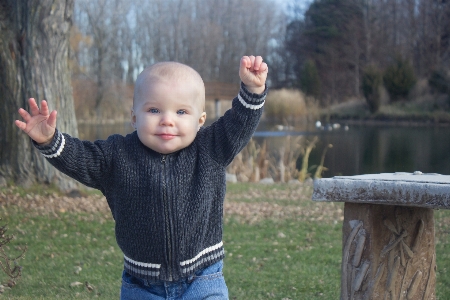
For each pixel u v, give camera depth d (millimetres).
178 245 2725
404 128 33594
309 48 57000
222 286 2826
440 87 39500
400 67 41062
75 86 39281
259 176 15258
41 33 10266
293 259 6652
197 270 2803
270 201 10961
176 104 2717
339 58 54094
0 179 10352
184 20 56312
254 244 7426
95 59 43812
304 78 49156
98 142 2797
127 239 2783
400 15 53625
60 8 10328
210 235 2820
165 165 2746
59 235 7812
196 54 56938
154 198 2707
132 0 52500
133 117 2881
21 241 7402
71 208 9438
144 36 53500
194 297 2748
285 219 9094
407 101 40750
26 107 10297
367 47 52844
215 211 2824
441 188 3051
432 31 48312
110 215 9047
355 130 31766
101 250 7082
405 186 3172
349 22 55125
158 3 53844
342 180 3410
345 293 3549
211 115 44875
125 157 2760
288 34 63062
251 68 2668
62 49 10562
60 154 2611
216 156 2787
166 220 2707
